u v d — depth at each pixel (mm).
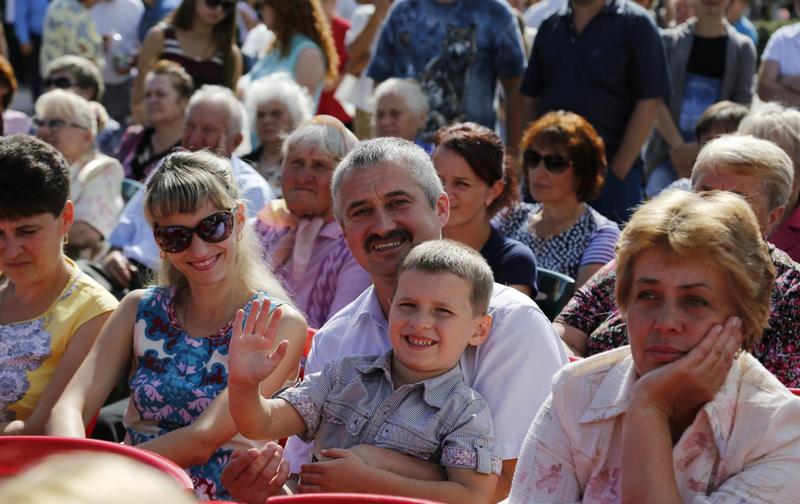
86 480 2023
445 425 5305
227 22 16609
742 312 4445
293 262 8984
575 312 7840
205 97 11984
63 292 7137
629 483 4336
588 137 10211
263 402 5285
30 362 7000
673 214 4484
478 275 5402
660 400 4418
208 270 6496
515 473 4906
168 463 4461
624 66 13281
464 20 14172
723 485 4418
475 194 8812
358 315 6203
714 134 11867
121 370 6711
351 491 5016
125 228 10836
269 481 5117
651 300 4527
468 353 5656
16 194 6805
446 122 14273
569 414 4824
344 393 5516
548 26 13672
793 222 8711
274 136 12750
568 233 10234
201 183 6426
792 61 15352
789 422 4453
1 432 6695
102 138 15234
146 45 16500
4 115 15102
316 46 15578
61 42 19922
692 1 19234
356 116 17094
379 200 6016
